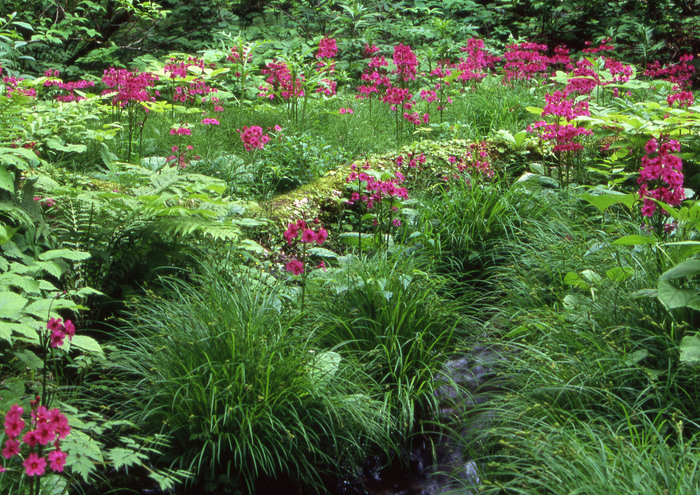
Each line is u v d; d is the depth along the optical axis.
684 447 2.59
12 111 4.45
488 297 4.75
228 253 4.34
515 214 5.27
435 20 12.69
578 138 6.44
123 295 4.04
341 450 3.39
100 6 11.73
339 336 3.91
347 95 9.71
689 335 3.27
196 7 12.66
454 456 3.46
